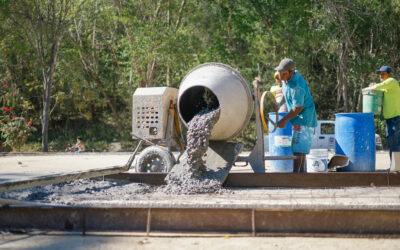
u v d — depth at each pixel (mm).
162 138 6434
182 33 19297
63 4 19375
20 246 2896
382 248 2754
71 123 26844
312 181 5277
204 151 5281
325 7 20094
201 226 3203
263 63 22359
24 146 20516
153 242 2984
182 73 20578
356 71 21188
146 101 6520
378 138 15242
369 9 20672
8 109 19750
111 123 26938
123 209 3275
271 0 20609
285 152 6719
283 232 3121
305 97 5621
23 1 17609
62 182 5016
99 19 22094
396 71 22609
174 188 4789
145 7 19750
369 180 5203
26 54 21984
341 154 6328
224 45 21828
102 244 2939
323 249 2756
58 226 3324
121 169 5879
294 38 20422
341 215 3088
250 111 5941
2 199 3422
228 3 20656
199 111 6180
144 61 18812
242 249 2783
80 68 22547
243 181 5418
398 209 3023
